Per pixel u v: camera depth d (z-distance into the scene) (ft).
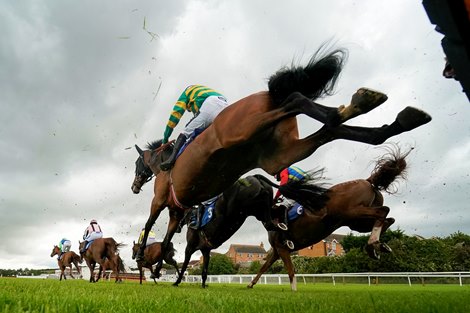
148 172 20.81
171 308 9.14
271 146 12.62
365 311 9.81
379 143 10.11
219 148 13.01
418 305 11.38
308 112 10.85
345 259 78.54
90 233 49.55
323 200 15.75
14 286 16.78
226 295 16.17
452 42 4.92
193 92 15.87
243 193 23.16
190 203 16.02
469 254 82.99
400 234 79.41
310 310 9.94
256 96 12.47
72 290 15.42
